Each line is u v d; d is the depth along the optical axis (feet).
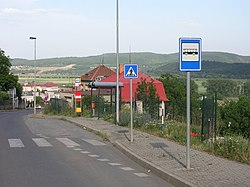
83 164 41.73
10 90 298.97
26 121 114.32
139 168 39.42
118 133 69.21
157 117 83.46
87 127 82.58
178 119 85.76
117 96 89.86
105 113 111.86
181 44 34.35
